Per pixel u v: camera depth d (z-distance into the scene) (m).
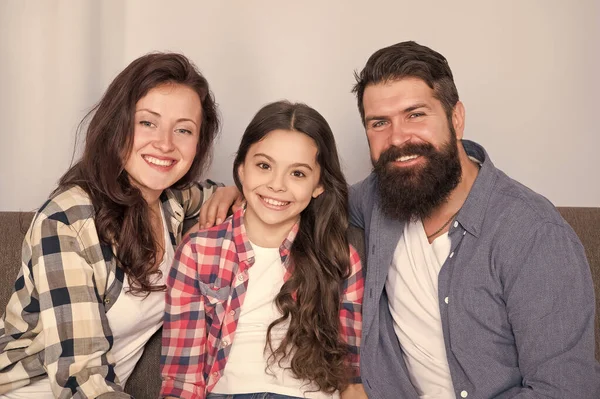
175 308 1.73
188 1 2.43
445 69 1.70
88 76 2.42
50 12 2.40
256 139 1.74
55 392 1.48
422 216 1.68
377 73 1.69
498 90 2.48
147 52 2.43
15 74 2.40
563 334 1.47
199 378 1.72
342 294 1.79
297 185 1.72
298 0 2.46
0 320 1.69
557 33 2.46
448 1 2.46
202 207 1.90
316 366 1.67
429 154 1.65
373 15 2.46
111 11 2.42
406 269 1.72
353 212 1.96
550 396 1.44
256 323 1.71
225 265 1.75
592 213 1.99
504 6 2.46
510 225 1.57
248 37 2.46
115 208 1.64
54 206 1.58
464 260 1.61
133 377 1.80
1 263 1.85
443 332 1.61
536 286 1.51
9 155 2.43
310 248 1.77
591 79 2.48
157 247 1.75
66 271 1.53
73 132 2.43
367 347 1.70
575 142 2.50
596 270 1.92
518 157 2.50
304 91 2.48
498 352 1.58
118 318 1.64
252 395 1.63
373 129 1.72
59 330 1.50
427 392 1.66
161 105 1.66
